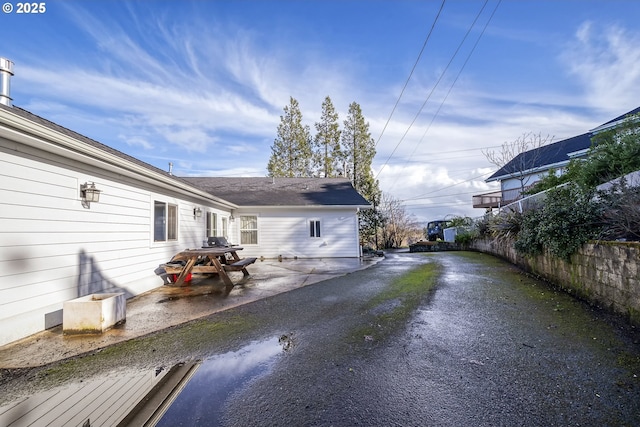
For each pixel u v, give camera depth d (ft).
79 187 15.98
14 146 12.59
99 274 17.25
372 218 70.74
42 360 10.11
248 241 44.98
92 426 6.49
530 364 8.96
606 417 6.42
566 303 14.96
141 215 21.61
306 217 45.52
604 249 13.42
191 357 10.16
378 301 17.10
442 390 7.66
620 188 15.75
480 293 17.94
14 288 12.34
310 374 8.71
